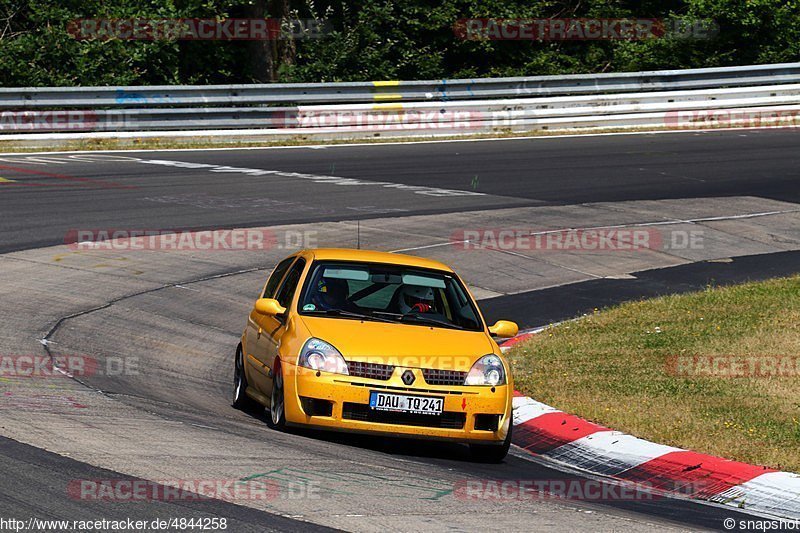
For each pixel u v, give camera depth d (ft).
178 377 90.48
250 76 299.79
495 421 72.69
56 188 171.42
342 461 64.85
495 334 80.48
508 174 202.90
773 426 79.97
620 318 118.62
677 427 79.20
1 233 137.59
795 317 115.44
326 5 312.09
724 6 318.65
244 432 70.59
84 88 227.40
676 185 196.54
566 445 78.33
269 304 77.66
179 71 295.07
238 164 206.59
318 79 296.10
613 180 199.41
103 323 104.32
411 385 70.95
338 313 77.20
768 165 217.97
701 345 105.50
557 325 117.70
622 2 339.57
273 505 52.85
